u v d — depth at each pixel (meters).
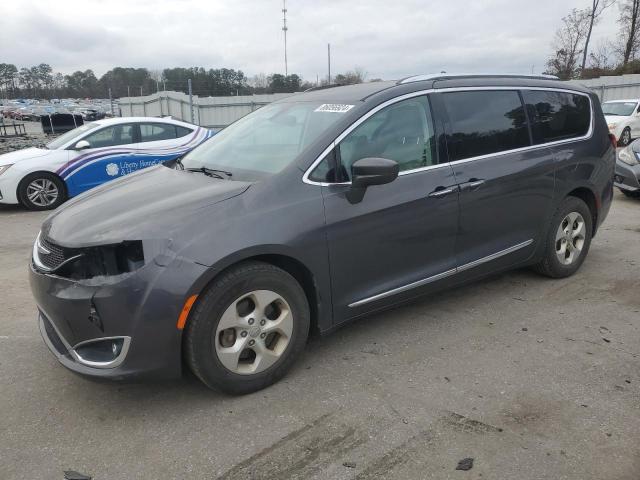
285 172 3.22
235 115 24.75
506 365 3.42
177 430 2.83
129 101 26.47
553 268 4.77
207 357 2.91
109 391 3.21
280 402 3.06
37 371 3.46
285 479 2.46
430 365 3.44
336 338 3.83
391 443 2.68
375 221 3.43
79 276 2.83
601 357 3.51
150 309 2.73
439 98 3.90
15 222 8.01
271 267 3.06
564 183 4.57
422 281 3.77
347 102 3.66
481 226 4.04
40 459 2.63
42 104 68.19
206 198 3.04
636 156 8.34
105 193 3.50
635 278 4.95
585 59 35.06
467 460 2.55
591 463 2.52
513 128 4.27
